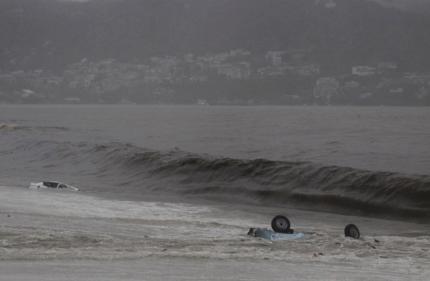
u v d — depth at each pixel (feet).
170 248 111.14
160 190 281.74
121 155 370.73
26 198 213.46
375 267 99.76
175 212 203.10
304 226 182.91
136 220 168.35
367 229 180.96
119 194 255.50
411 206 216.13
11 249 102.89
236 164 296.51
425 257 111.55
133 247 110.11
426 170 337.52
